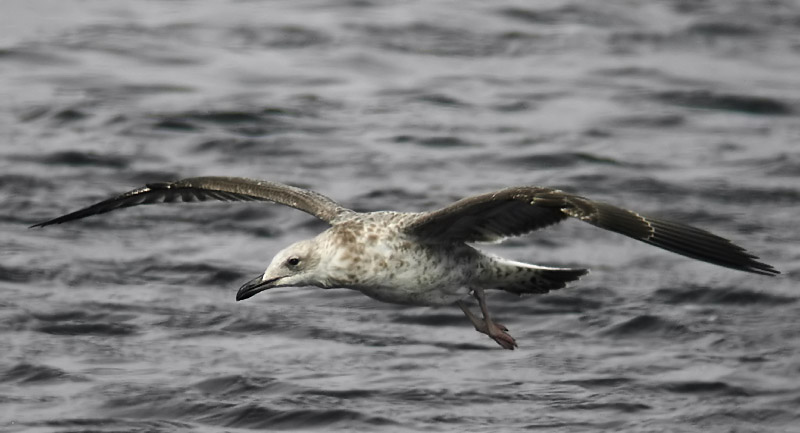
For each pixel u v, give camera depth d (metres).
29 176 19.06
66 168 19.52
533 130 21.98
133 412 12.05
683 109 23.38
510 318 14.66
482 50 27.17
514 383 12.85
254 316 14.46
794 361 13.33
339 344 13.80
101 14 29.17
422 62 26.19
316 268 10.51
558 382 12.90
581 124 22.38
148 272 15.76
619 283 15.57
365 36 27.80
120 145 20.61
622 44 27.70
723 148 21.14
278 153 20.55
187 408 12.14
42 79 24.14
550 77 25.39
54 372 12.80
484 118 22.69
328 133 21.62
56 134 21.02
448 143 21.25
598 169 19.92
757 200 18.55
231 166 19.97
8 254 16.05
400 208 18.31
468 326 14.41
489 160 20.44
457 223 10.21
